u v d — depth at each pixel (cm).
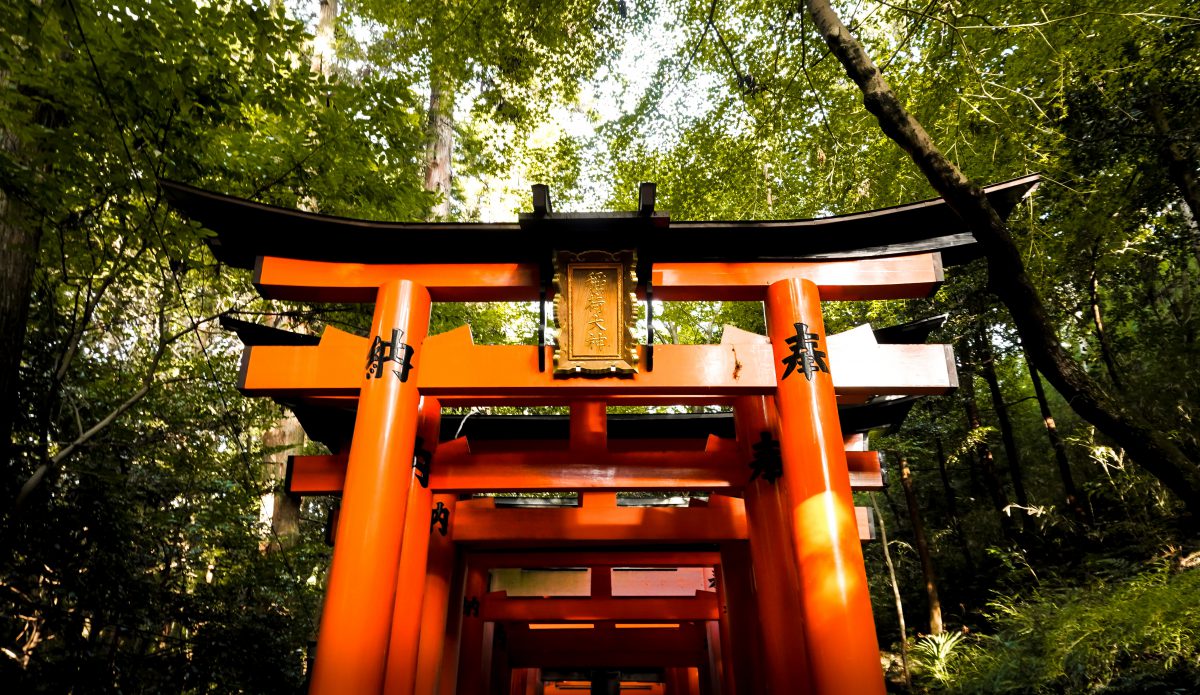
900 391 533
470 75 1045
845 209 985
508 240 541
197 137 561
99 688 645
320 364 523
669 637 1098
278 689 807
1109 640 705
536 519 750
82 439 579
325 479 663
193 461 836
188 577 880
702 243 546
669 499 954
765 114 929
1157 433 346
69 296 732
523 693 1262
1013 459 1403
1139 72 796
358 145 680
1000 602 1174
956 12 592
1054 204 858
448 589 718
